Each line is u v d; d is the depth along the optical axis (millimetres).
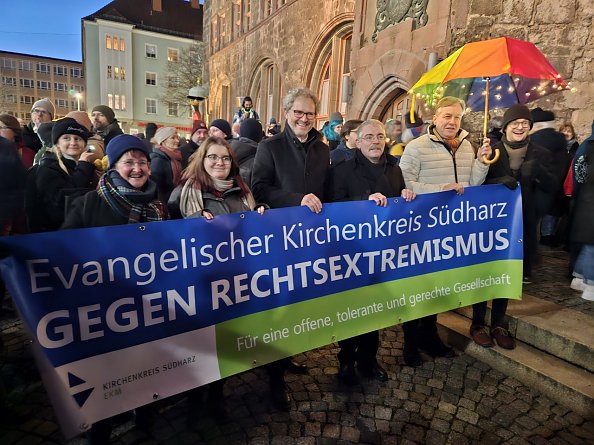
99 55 39594
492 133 4270
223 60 18250
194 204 2219
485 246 2867
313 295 2330
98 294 1739
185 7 44938
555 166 3816
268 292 2188
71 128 2943
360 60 8828
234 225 2053
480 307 3023
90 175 3043
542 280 3990
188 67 34281
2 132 3863
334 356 3111
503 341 2941
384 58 7992
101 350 1760
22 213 2840
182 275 1934
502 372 2871
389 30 7883
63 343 1674
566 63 5637
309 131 2611
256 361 2178
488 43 2877
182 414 2365
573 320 3018
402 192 2562
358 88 8898
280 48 12898
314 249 2305
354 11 9234
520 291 2924
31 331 1605
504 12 5910
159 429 2229
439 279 2746
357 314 2486
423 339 3162
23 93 67062
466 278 2836
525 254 3621
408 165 2873
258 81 15250
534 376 2664
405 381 2752
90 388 1736
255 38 14789
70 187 2859
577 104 5629
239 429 2244
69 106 71125
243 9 16047
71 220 2023
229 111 18312
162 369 1911
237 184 2379
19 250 1571
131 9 41844
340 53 10469
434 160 2854
